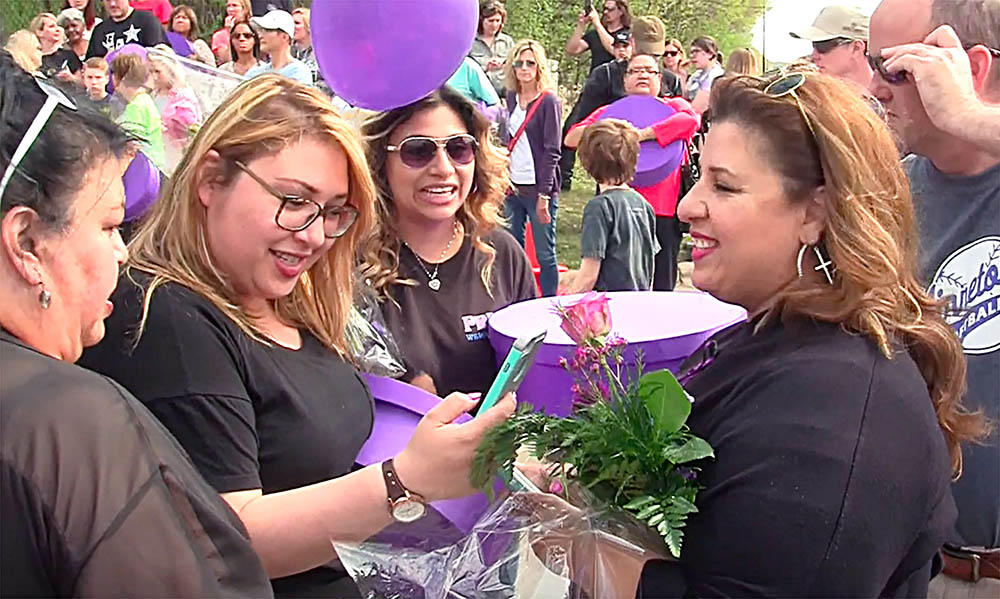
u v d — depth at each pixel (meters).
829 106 1.40
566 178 10.23
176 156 3.11
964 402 2.05
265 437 1.64
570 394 1.78
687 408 1.34
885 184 1.42
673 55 9.07
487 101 6.07
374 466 1.52
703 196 1.46
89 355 1.54
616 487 1.40
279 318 1.83
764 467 1.28
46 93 1.09
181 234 1.64
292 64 6.23
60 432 0.99
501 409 1.47
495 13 8.41
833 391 1.30
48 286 1.09
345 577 1.71
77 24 9.09
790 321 1.38
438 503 1.54
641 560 1.40
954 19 2.06
